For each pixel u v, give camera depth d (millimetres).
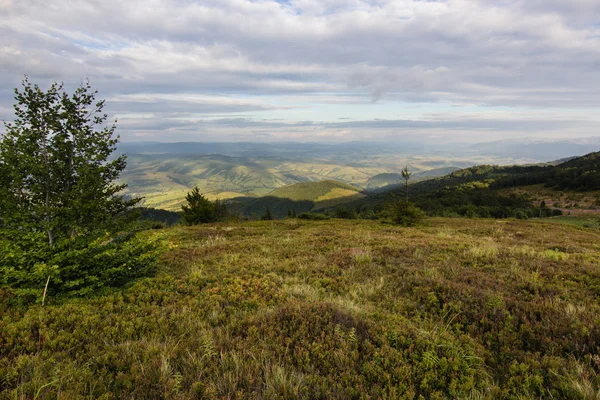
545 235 20391
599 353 4355
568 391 3672
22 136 6688
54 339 4797
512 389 3840
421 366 4203
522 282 7480
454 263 9672
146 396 3604
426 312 6059
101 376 3801
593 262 9922
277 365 4020
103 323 5465
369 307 6246
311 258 11242
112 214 8062
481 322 5496
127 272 8156
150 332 5258
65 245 6961
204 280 8398
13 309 6000
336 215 59719
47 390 3525
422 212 26516
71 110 7375
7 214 6508
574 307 5855
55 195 7086
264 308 6277
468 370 4105
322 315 5590
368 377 3992
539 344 4816
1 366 3971
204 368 4090
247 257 11680
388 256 11133
